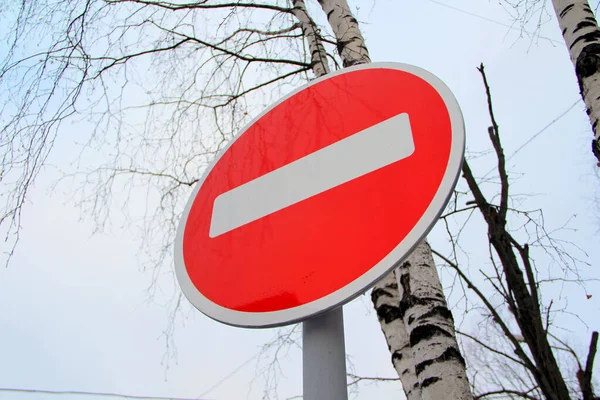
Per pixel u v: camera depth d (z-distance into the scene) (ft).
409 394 7.14
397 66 4.34
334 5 9.87
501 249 5.91
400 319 7.86
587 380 5.36
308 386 3.10
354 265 3.36
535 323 5.40
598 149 6.90
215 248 4.09
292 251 3.64
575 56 7.63
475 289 5.99
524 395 7.29
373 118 4.06
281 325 3.39
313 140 4.19
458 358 5.59
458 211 8.57
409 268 6.42
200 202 4.57
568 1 8.08
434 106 3.84
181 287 4.11
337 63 10.96
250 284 3.69
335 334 3.28
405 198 3.48
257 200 4.10
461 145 3.50
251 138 4.66
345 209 3.63
